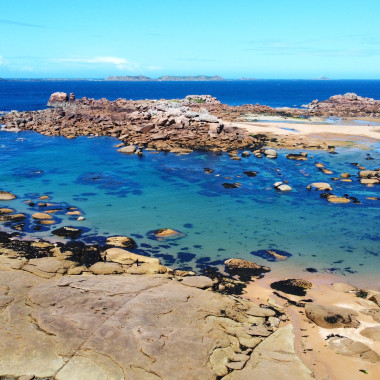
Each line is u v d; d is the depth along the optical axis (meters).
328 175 36.06
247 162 40.56
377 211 27.14
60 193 29.61
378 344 12.52
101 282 14.80
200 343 11.45
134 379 9.90
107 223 23.83
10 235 21.31
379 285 17.44
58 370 10.09
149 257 18.94
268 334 12.56
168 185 32.38
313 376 10.61
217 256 19.94
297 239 22.38
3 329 11.47
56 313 12.37
